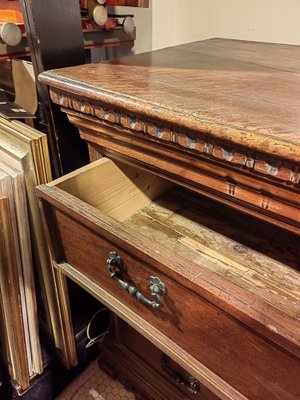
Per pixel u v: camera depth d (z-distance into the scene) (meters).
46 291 0.87
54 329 0.93
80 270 0.66
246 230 0.72
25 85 0.73
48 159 0.71
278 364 0.39
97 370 1.08
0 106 0.76
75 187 0.65
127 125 0.50
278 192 0.40
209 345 0.47
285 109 0.43
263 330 0.37
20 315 0.80
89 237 0.57
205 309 0.44
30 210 0.76
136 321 0.57
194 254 0.66
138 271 0.51
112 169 0.71
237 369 0.45
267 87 0.52
